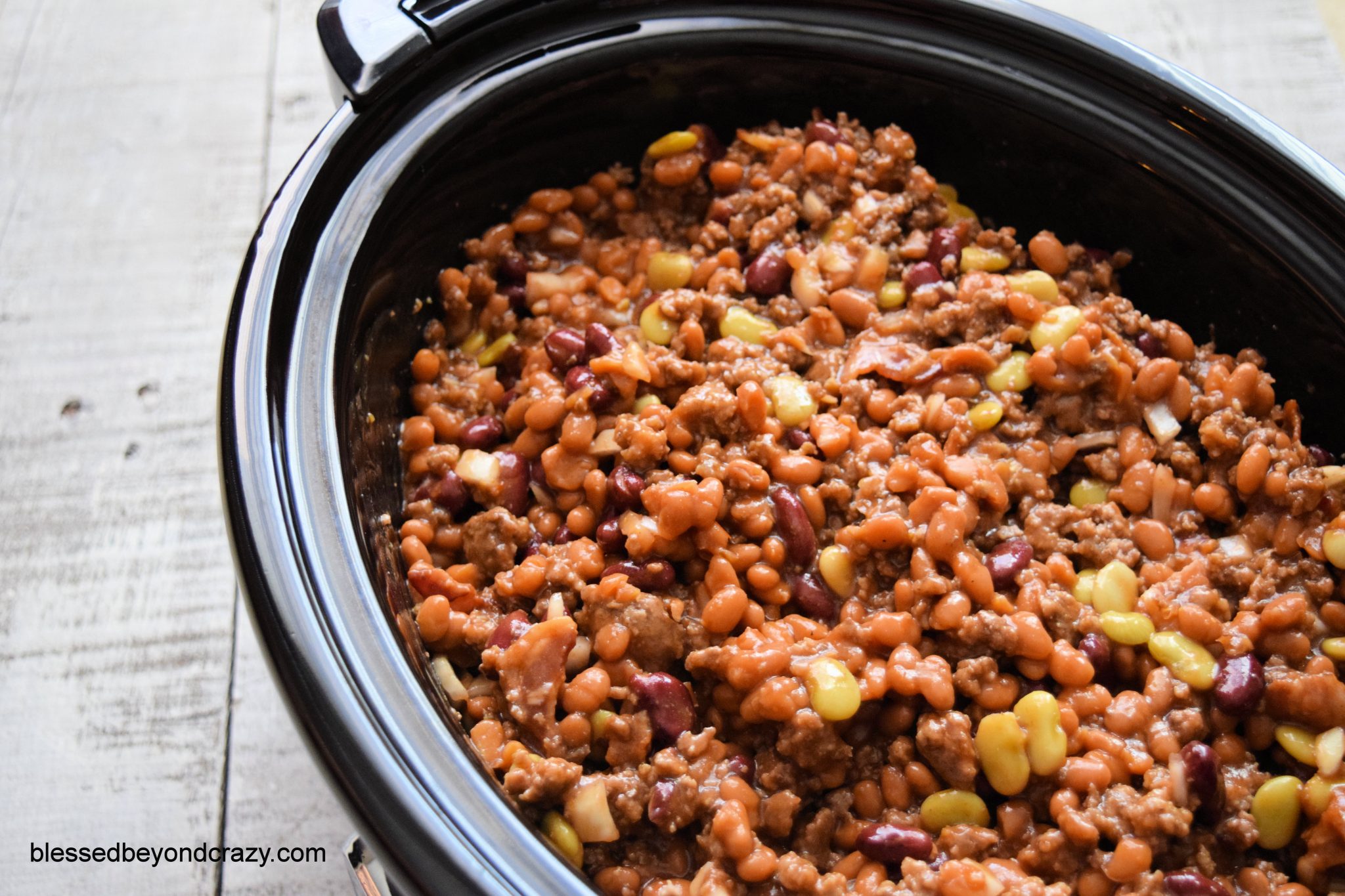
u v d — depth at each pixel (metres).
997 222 0.67
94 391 0.72
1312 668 0.58
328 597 0.53
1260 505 0.60
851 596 0.60
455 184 0.62
